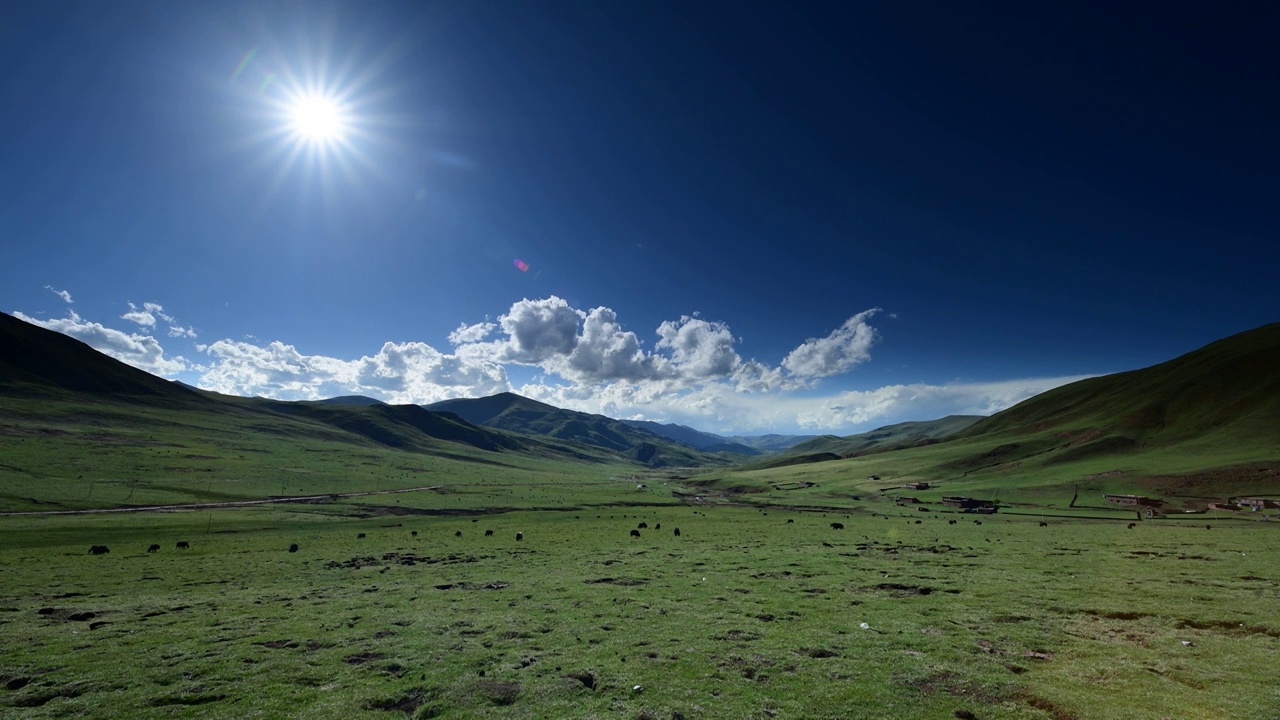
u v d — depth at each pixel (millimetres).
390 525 96562
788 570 43031
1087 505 117188
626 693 18250
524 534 78375
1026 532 72938
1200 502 110062
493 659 22109
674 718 16219
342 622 28609
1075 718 15430
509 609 31391
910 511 124125
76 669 21281
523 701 17734
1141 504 112062
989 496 138375
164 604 34062
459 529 87312
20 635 26516
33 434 181625
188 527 87062
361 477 190875
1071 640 22875
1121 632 24031
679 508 140125
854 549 56312
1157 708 15906
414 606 32656
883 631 24844
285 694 18609
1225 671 18625
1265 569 37906
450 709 17297
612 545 64062
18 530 77438
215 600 35188
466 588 38812
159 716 17031
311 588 40000
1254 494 109250
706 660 21375
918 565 44531
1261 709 15492
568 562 50781
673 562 48969
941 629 24984
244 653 23031
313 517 106625
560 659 21922
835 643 23094
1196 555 46312
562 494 178000
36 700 18406
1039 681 18234
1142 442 176250
